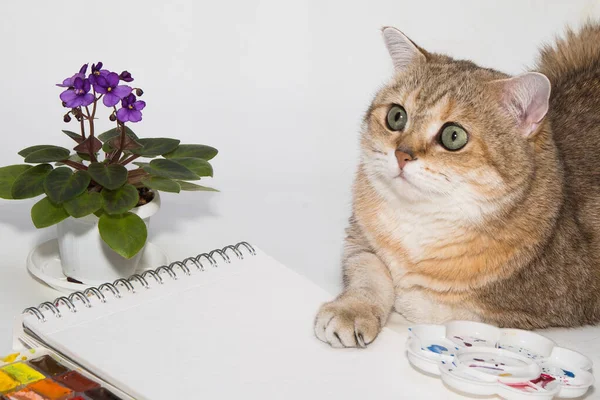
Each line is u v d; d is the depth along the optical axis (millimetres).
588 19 1240
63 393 689
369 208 916
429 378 748
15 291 910
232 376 732
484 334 787
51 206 852
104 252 884
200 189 917
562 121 996
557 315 900
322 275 995
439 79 874
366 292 872
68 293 905
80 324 777
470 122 845
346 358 767
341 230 1076
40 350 745
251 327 793
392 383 739
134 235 849
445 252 881
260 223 1077
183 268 862
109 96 848
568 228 899
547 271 885
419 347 761
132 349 751
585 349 883
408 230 892
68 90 857
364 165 908
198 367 738
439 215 863
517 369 735
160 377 723
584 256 907
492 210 849
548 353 769
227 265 880
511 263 875
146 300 817
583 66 1112
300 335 790
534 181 861
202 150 923
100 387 701
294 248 1037
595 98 1031
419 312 916
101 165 846
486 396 729
